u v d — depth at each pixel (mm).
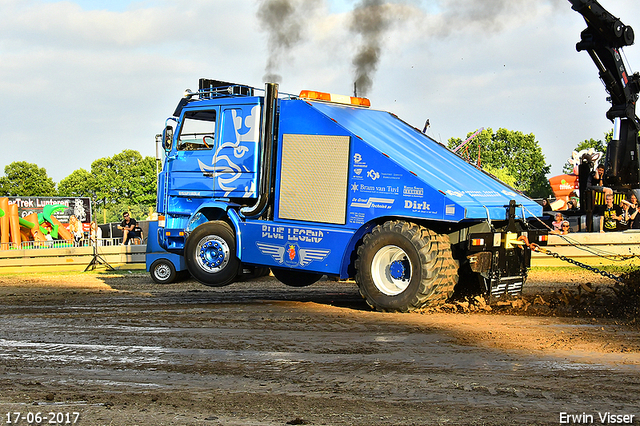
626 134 16422
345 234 7648
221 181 9031
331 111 8188
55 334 6113
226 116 8992
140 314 7277
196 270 9281
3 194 82125
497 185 8219
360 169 7566
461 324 6195
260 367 4625
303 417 3523
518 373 4344
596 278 10500
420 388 4031
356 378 4285
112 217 91875
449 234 7508
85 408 3738
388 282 7355
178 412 3635
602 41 15695
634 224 15602
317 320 6602
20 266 15891
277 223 8312
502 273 7430
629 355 4809
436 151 8547
